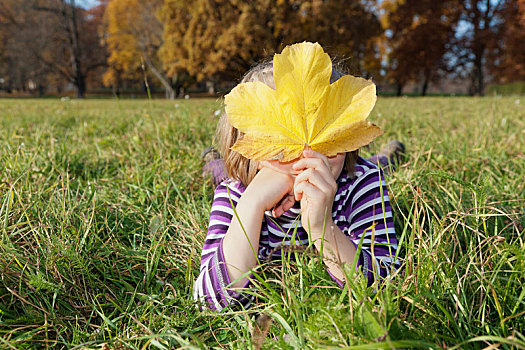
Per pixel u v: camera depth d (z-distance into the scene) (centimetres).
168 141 379
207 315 127
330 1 2655
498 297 116
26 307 133
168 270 156
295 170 116
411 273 122
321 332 94
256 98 101
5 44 3912
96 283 147
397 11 3425
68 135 450
